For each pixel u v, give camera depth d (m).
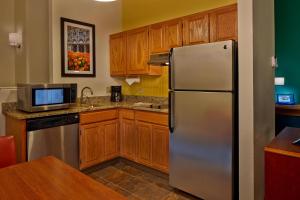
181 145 2.46
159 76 3.60
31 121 2.54
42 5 3.06
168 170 2.81
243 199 1.93
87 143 3.04
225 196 2.15
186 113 2.39
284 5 2.94
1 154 1.52
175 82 2.46
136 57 3.50
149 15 3.75
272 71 2.55
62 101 2.89
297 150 1.46
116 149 3.41
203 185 2.31
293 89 2.96
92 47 3.72
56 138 2.74
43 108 2.70
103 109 3.22
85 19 3.62
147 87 3.78
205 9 3.12
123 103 3.67
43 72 3.10
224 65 2.07
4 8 2.98
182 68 2.39
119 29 4.14
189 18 2.84
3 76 3.02
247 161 1.90
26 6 2.87
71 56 3.45
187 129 2.40
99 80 3.85
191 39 2.83
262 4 2.12
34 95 2.62
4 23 2.99
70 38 3.42
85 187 1.10
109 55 3.96
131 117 3.25
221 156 2.15
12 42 2.98
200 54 2.24
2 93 2.84
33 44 2.96
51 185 1.12
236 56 2.04
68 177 1.21
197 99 2.29
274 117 2.65
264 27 2.20
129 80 3.93
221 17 2.57
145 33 3.35
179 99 2.44
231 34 2.49
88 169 3.13
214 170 2.21
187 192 2.46
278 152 1.48
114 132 3.38
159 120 2.89
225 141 2.11
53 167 1.34
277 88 3.05
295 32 2.90
